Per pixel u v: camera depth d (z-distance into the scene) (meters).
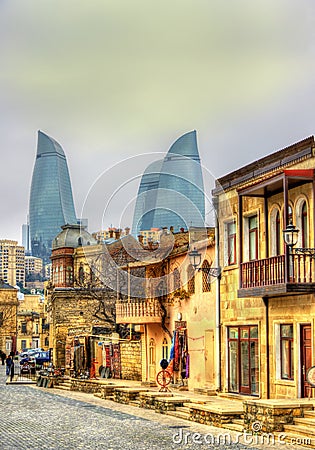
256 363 26.91
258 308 26.53
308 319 23.56
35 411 28.55
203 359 30.72
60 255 67.06
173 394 28.30
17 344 115.56
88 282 55.06
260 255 26.44
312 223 23.33
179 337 32.78
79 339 46.84
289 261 22.95
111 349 42.72
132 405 29.61
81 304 53.53
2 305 106.94
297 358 24.14
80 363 45.91
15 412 28.36
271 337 25.83
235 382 28.48
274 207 25.77
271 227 25.86
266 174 26.05
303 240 24.02
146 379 37.09
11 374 50.16
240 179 27.67
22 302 129.75
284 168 24.97
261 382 26.17
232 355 28.70
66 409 28.97
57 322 53.91
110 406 29.48
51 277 69.62
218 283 29.41
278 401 20.34
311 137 23.45
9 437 21.05
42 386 44.72
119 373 41.41
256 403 20.22
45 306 94.19
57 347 54.03
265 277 24.69
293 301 24.48
